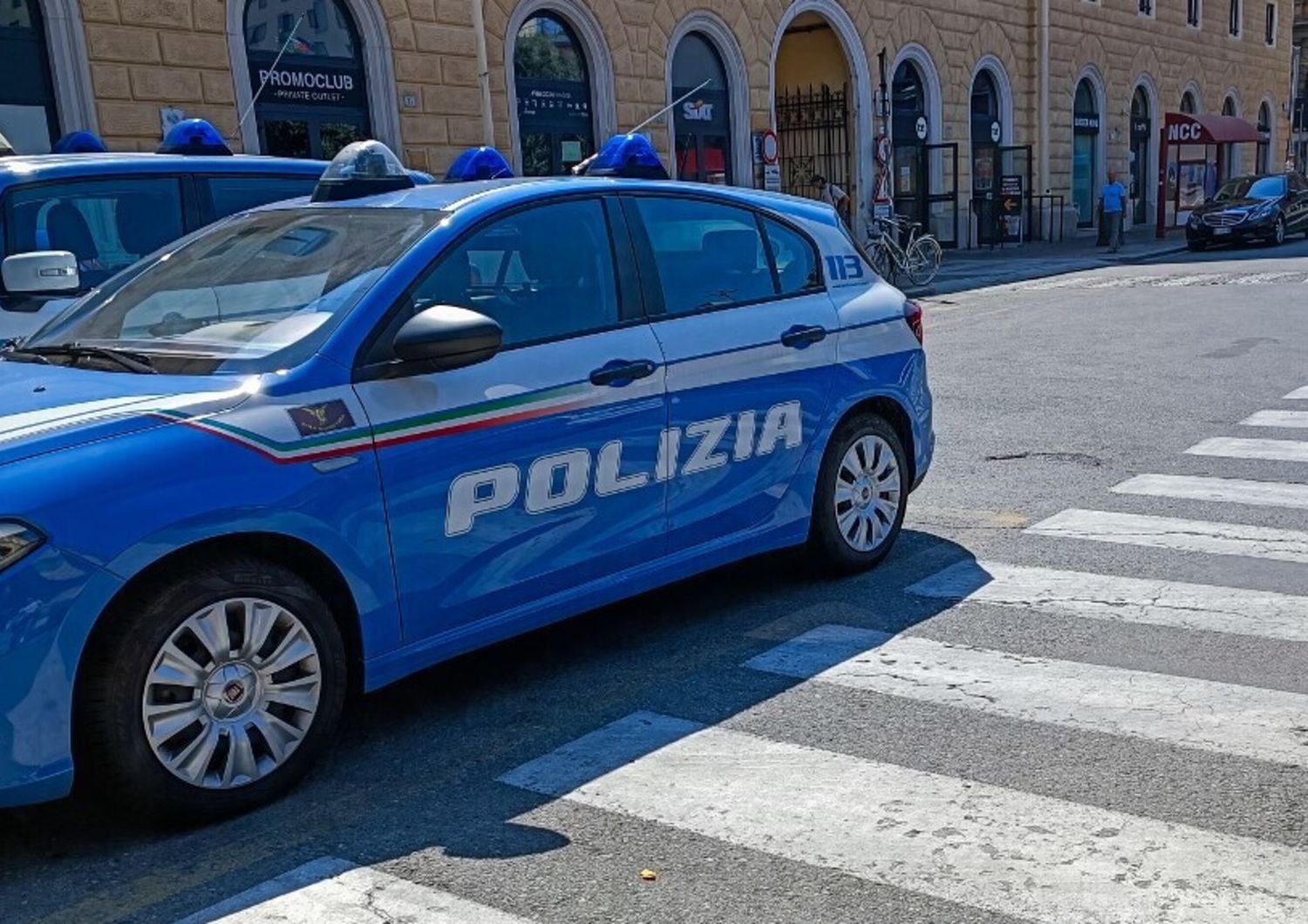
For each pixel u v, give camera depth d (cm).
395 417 368
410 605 375
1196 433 821
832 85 2655
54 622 302
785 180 2752
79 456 318
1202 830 319
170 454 327
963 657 446
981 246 3033
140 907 302
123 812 332
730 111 2328
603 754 379
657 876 307
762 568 563
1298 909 282
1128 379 1040
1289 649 442
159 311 416
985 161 3052
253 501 335
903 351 557
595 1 2002
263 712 346
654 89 2133
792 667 444
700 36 2262
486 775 368
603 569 432
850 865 308
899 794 345
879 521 553
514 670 454
